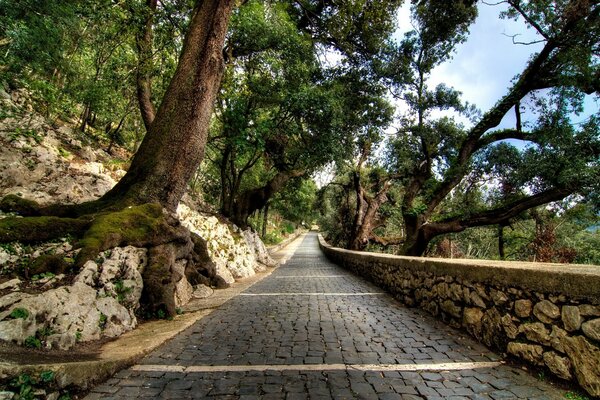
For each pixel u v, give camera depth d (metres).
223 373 3.32
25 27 6.99
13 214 5.65
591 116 10.44
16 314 3.35
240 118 12.69
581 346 2.80
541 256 15.30
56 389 2.65
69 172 8.34
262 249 18.67
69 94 10.35
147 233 5.76
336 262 19.95
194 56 6.83
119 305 4.72
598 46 10.38
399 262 7.54
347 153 16.67
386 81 15.73
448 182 15.03
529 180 12.25
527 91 12.60
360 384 3.07
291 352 3.93
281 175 17.94
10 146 7.54
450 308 5.16
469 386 3.01
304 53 12.51
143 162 6.69
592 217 14.26
